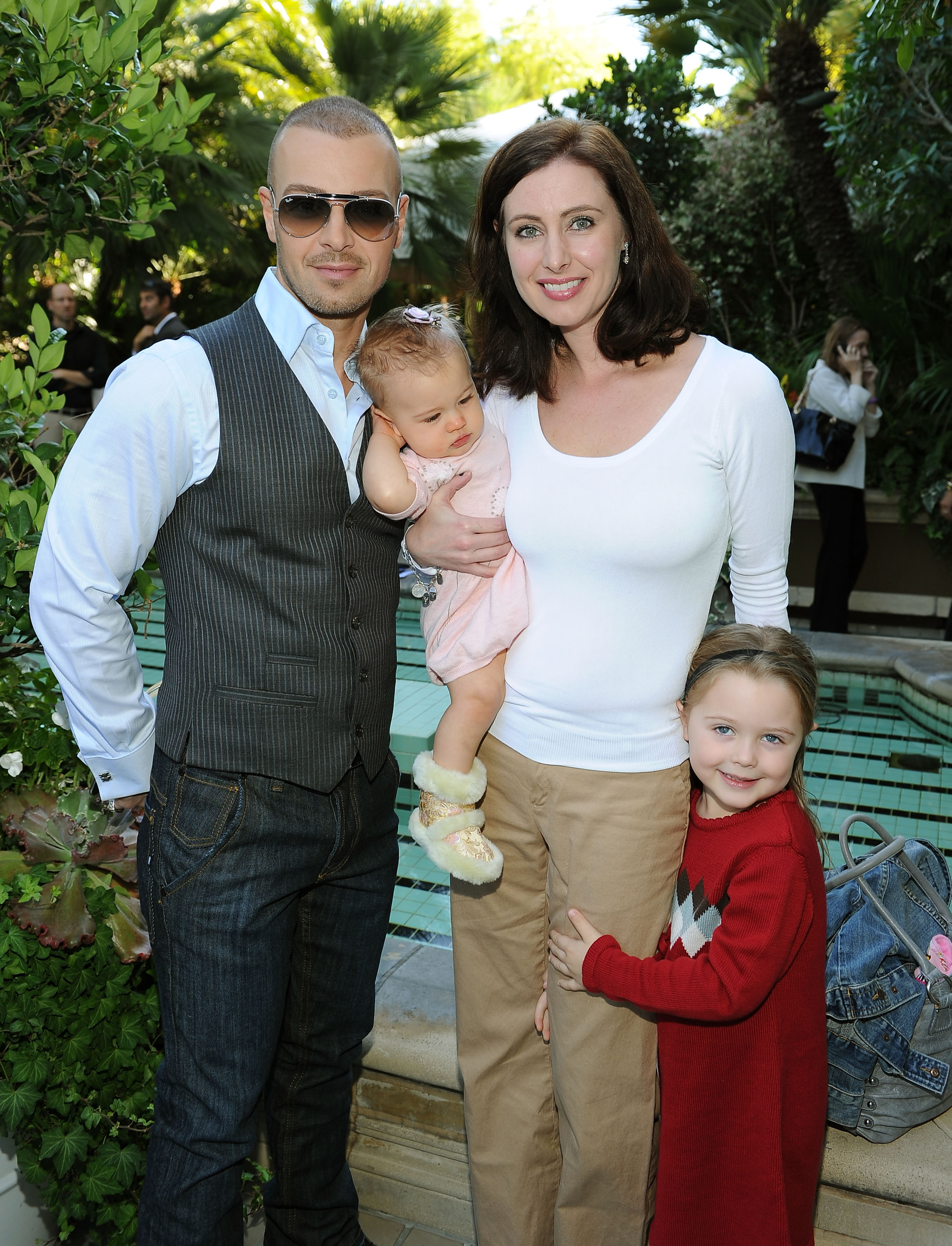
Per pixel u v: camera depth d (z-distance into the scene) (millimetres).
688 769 1583
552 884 1640
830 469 5930
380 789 1721
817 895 1517
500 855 1607
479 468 1608
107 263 8500
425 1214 2150
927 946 1848
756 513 1514
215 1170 1550
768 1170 1534
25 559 1972
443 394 1545
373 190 1534
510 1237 1773
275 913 1579
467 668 1604
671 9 8719
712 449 1461
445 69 8984
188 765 1543
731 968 1460
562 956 1575
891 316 7121
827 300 8469
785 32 7543
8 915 1846
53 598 1521
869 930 1867
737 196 8141
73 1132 1828
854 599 7238
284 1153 1820
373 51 8781
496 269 1622
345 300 1550
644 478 1462
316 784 1571
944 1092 1817
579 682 1528
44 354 2150
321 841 1605
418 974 2395
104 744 1643
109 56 2029
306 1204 1846
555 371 1607
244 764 1531
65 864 1872
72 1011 1832
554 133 1470
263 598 1526
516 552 1610
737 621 1664
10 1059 1797
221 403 1491
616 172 1454
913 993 1807
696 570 1508
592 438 1523
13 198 2139
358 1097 2189
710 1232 1589
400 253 8570
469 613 1624
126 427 1455
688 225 8094
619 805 1540
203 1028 1544
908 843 1928
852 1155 1838
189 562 1542
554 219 1459
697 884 1559
